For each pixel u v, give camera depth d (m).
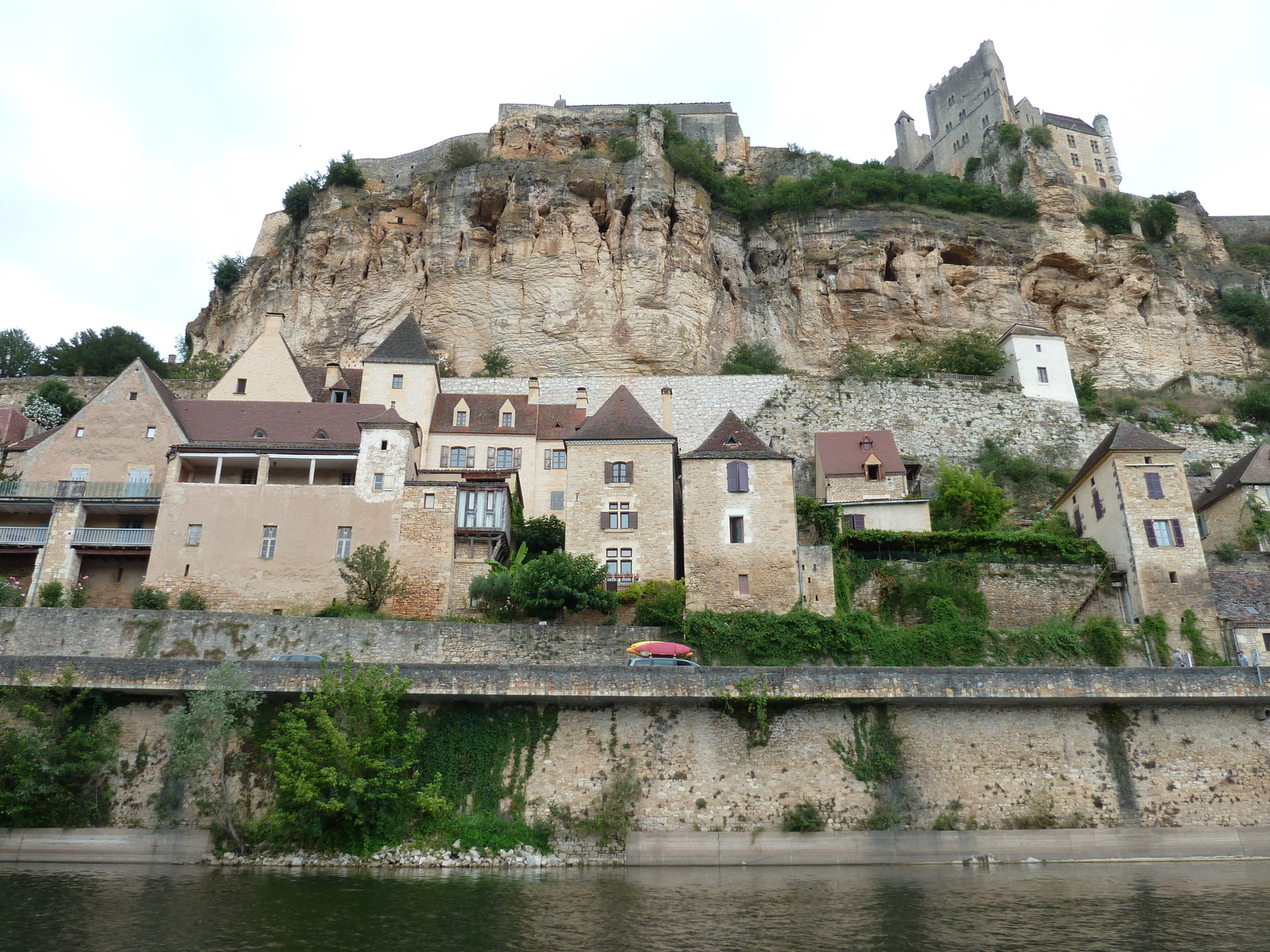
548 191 69.19
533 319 65.81
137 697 28.77
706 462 39.62
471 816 27.77
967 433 59.78
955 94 97.00
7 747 27.20
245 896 22.55
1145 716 30.36
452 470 46.53
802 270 71.94
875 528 46.34
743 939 19.72
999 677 29.48
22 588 39.22
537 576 35.75
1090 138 96.88
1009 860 28.11
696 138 86.56
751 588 37.59
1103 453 41.00
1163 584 37.88
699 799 28.48
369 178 78.56
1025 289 72.50
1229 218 94.62
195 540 38.56
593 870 26.58
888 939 19.72
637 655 33.62
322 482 42.41
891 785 29.02
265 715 28.69
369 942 18.92
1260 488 44.38
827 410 59.78
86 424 43.62
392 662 32.91
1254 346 74.44
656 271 66.75
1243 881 25.47
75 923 19.98
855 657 34.69
